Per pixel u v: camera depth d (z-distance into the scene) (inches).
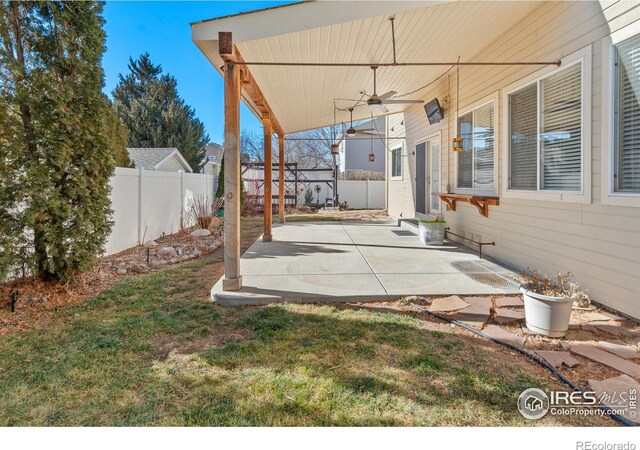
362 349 110.4
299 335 120.6
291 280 179.2
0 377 96.5
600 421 78.5
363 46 196.2
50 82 155.6
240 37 159.5
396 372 97.4
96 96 172.7
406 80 279.1
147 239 318.7
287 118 358.6
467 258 226.7
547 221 174.4
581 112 150.4
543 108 176.1
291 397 86.9
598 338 117.0
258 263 217.3
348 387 90.6
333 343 114.4
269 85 240.5
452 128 285.0
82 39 168.1
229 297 153.6
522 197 193.9
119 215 273.7
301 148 1179.3
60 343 117.0
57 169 159.3
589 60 144.7
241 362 103.4
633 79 127.8
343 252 250.4
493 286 167.0
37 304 153.5
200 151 828.6
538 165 179.8
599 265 142.9
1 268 147.8
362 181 759.1
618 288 134.6
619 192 133.6
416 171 385.4
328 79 241.8
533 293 121.2
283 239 309.7
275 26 159.9
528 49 183.6
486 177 236.4
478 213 248.7
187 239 339.9
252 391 89.4
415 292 158.7
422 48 211.6
